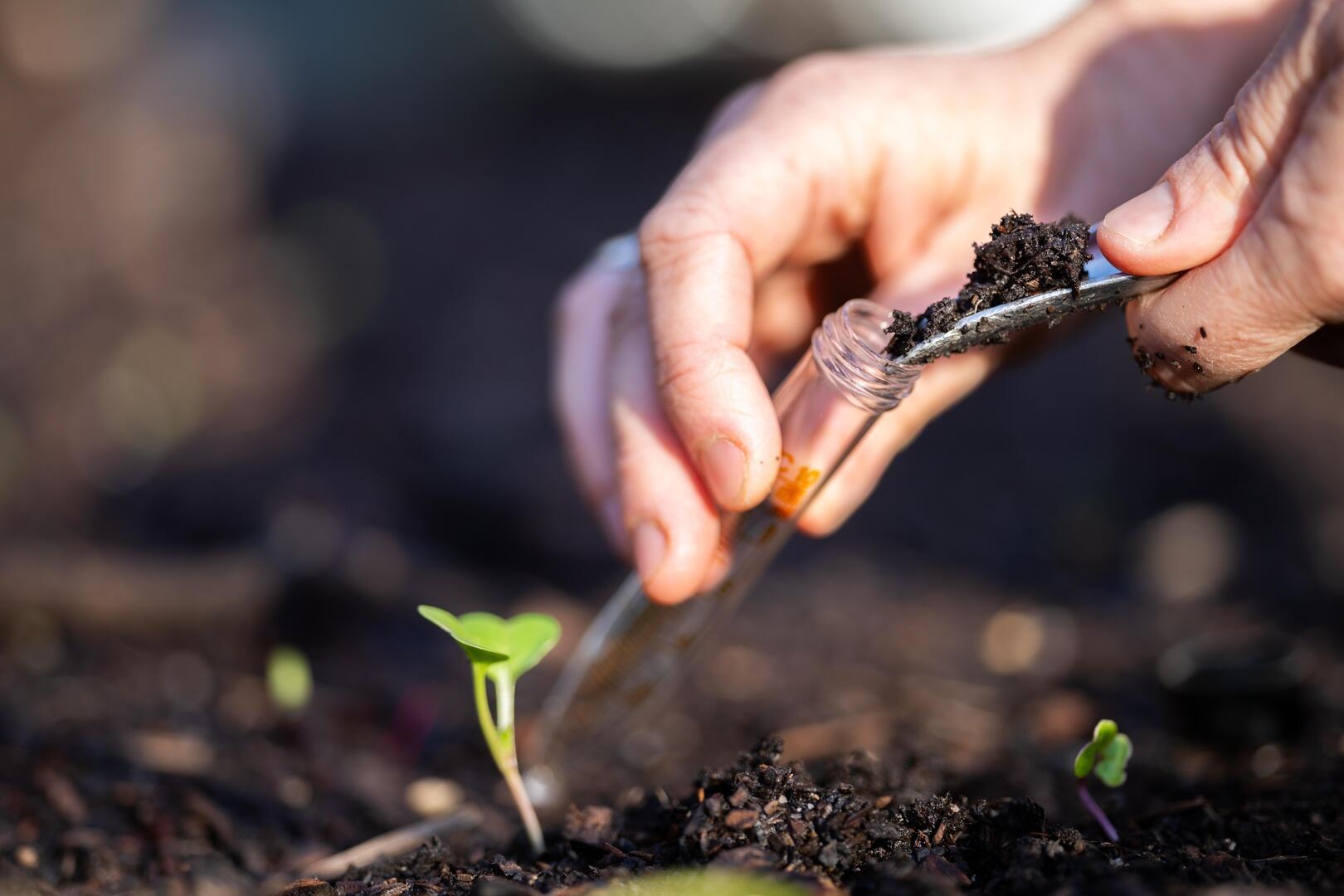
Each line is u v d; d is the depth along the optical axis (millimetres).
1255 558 884
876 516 1032
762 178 436
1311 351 405
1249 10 471
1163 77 471
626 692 467
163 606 653
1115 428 1158
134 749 505
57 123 1303
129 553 782
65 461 1009
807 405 417
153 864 430
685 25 3248
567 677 478
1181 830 410
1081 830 420
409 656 665
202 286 1390
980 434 1196
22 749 488
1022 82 471
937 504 1055
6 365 1095
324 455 1087
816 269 489
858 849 374
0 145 1234
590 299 496
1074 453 1124
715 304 414
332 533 790
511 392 1240
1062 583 893
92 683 564
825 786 398
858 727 557
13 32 1266
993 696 634
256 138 1703
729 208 427
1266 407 1124
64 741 500
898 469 1135
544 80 2920
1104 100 471
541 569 897
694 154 472
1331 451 1028
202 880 424
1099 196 469
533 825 411
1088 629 774
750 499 409
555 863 398
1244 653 538
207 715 551
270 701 571
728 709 602
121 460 1049
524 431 1135
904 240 472
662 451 430
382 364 1364
